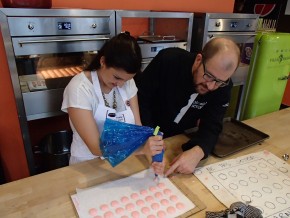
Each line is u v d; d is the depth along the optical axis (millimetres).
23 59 1568
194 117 1409
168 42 2000
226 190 889
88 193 833
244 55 2342
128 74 940
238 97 2467
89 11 1592
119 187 870
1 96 1841
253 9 3377
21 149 2049
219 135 1251
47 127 2188
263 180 950
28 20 1425
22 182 874
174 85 1282
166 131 1491
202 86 1138
